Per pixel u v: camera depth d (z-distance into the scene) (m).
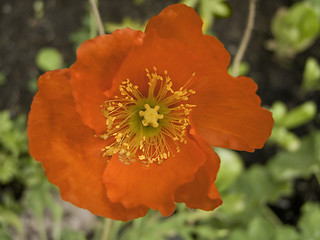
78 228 0.17
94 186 0.09
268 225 0.16
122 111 0.09
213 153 0.09
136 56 0.08
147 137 0.10
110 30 0.16
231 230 0.17
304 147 0.18
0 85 0.20
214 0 0.13
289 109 0.21
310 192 0.20
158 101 0.10
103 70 0.08
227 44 0.21
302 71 0.21
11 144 0.16
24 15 0.21
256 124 0.09
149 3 0.22
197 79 0.09
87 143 0.09
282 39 0.21
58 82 0.08
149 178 0.09
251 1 0.13
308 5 0.20
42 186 0.16
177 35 0.08
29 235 0.17
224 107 0.09
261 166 0.20
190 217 0.15
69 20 0.21
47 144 0.08
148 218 0.15
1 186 0.18
